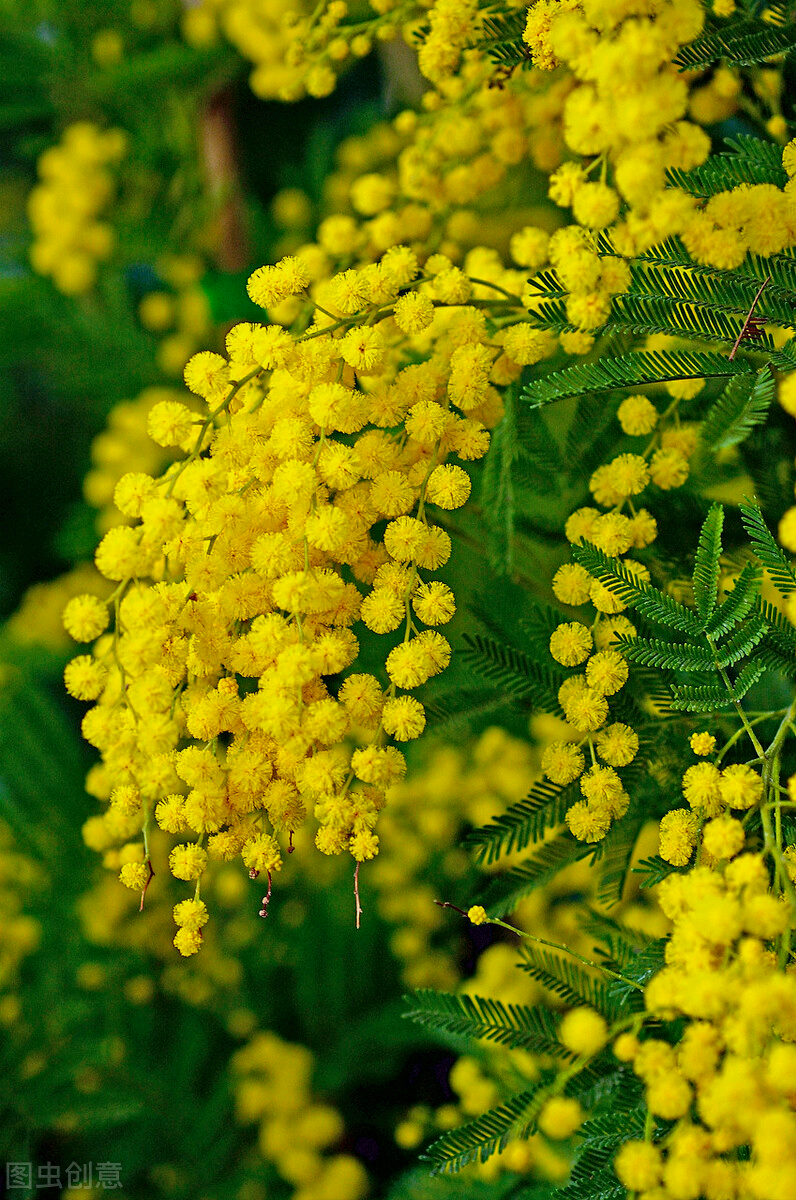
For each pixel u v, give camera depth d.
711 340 0.71
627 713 0.73
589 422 0.74
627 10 0.70
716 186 0.71
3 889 0.89
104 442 0.93
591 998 0.73
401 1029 0.87
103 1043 0.88
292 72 0.83
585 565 0.72
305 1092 0.87
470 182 0.78
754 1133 0.68
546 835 0.74
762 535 0.71
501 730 0.80
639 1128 0.70
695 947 0.69
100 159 0.96
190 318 0.94
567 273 0.71
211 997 0.92
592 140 0.70
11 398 1.25
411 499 0.72
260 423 0.72
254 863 0.71
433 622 0.71
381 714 0.72
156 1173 0.87
